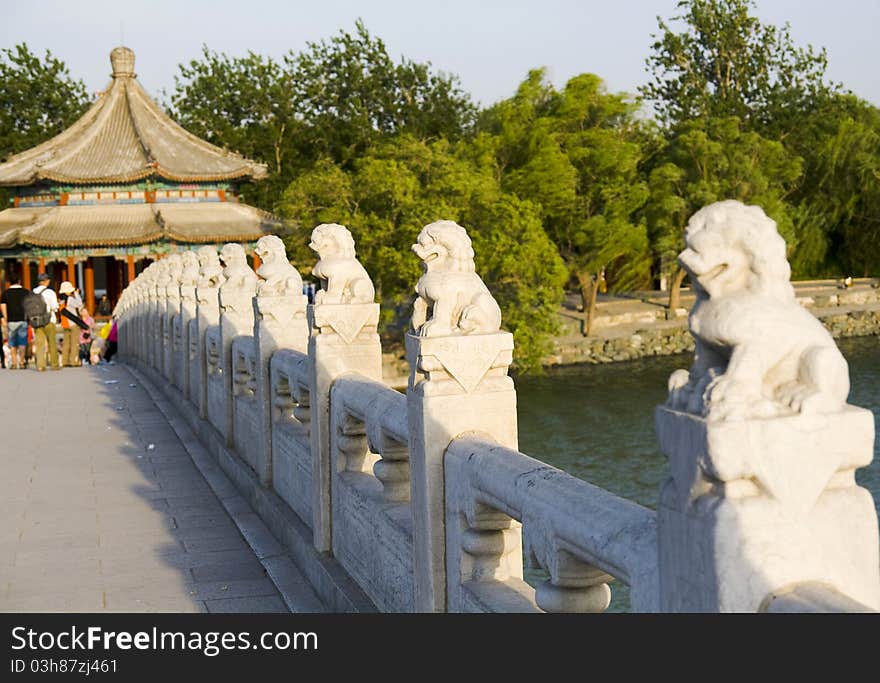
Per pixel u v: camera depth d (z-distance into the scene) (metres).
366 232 41.69
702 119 58.91
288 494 8.23
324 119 72.06
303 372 7.49
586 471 31.78
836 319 59.06
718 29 74.06
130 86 58.62
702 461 2.58
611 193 49.72
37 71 77.50
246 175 55.47
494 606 4.26
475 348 4.74
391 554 5.54
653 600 3.00
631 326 54.84
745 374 2.58
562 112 50.78
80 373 21.38
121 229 51.59
